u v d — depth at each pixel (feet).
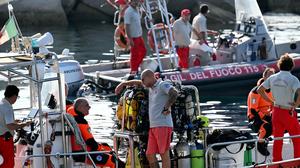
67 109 98.73
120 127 97.66
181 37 186.80
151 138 93.91
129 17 178.81
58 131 94.17
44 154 91.45
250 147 100.94
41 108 91.76
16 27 100.99
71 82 186.80
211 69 189.88
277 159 103.04
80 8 367.04
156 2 191.52
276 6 397.19
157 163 94.53
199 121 96.99
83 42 293.23
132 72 181.27
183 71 187.01
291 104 101.65
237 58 197.77
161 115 93.04
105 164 95.96
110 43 288.92
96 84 189.16
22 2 355.97
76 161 95.04
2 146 92.63
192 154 96.68
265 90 104.78
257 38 198.39
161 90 92.84
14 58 93.91
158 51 187.73
